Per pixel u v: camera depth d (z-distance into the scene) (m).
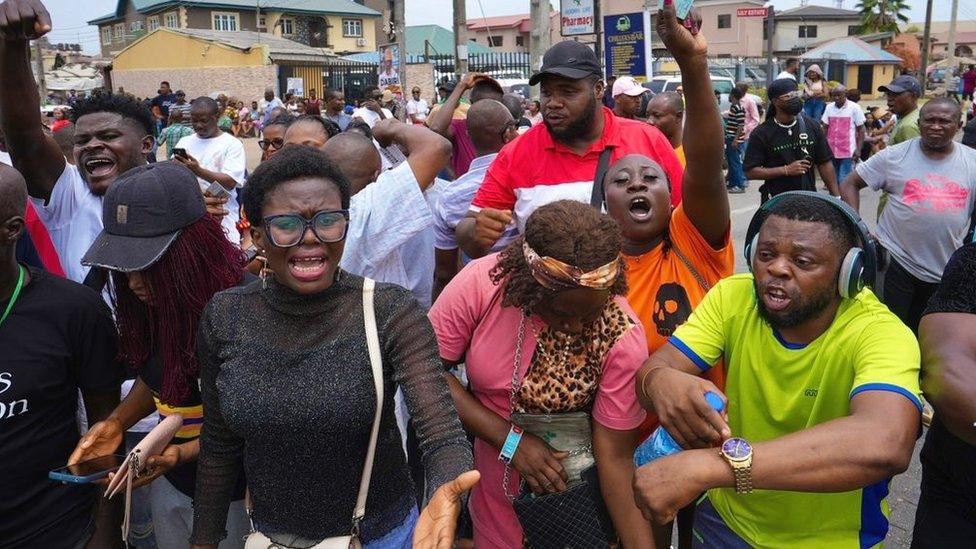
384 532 2.20
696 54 2.58
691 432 2.05
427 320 2.17
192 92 40.12
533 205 3.66
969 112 17.30
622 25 12.20
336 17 59.78
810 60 42.25
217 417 2.21
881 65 48.69
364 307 2.09
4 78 2.98
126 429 2.56
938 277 5.12
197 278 2.46
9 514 2.33
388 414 2.14
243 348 2.08
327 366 2.04
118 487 2.22
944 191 5.00
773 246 2.07
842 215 2.07
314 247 2.04
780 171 7.17
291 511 2.11
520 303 2.31
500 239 3.87
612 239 2.21
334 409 2.02
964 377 1.91
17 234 2.26
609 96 11.80
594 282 2.17
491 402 2.57
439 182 4.62
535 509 2.44
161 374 2.54
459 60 17.12
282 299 2.10
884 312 2.12
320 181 2.06
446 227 4.44
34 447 2.34
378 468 2.16
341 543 2.11
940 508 2.19
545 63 3.58
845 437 1.79
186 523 2.66
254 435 2.06
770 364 2.22
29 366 2.29
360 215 3.06
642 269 2.83
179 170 2.51
